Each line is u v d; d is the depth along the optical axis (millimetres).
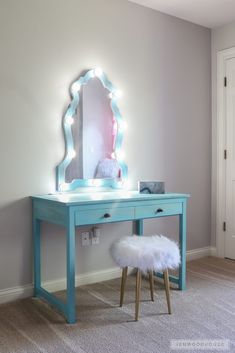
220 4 3070
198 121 3568
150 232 3238
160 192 2750
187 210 3506
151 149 3211
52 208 2303
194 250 3586
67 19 2662
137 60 3080
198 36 3531
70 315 2115
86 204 2199
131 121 3062
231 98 3486
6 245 2451
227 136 3541
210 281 2883
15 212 2482
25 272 2543
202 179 3627
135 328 2049
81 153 2748
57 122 2641
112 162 2926
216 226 3670
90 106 2785
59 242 2697
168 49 3297
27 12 2480
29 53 2498
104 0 2855
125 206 2406
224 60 3533
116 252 2217
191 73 3488
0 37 2377
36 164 2557
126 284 2824
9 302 2445
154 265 2119
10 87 2428
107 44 2885
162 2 3031
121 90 2986
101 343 1880
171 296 2551
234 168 3488
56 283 2682
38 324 2104
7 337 1947
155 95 3219
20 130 2479
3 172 2420
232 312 2271
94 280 2871
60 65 2639
